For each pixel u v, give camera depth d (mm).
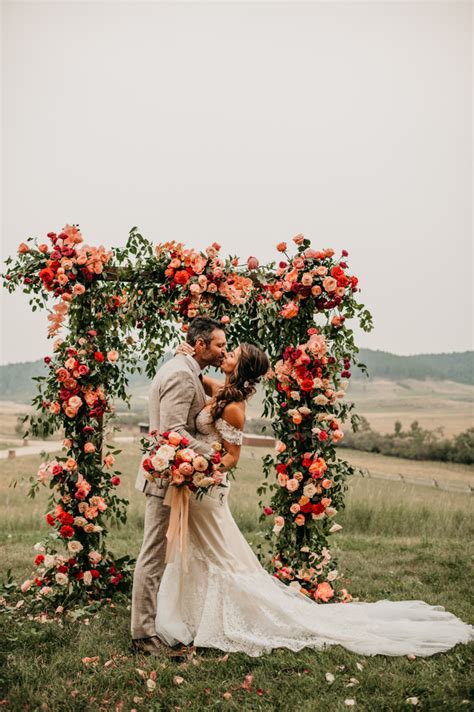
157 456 3240
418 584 4926
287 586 3953
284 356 4348
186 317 4508
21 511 9383
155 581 3484
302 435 4316
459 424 52562
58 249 4195
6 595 4371
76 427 4301
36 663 3209
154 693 2938
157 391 3527
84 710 2787
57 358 4281
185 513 3408
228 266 4465
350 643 3451
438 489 17109
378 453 37094
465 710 2730
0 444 37938
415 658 3344
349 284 4289
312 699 2871
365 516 8891
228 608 3482
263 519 4426
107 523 8125
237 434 3492
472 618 4035
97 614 4004
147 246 4363
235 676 3121
